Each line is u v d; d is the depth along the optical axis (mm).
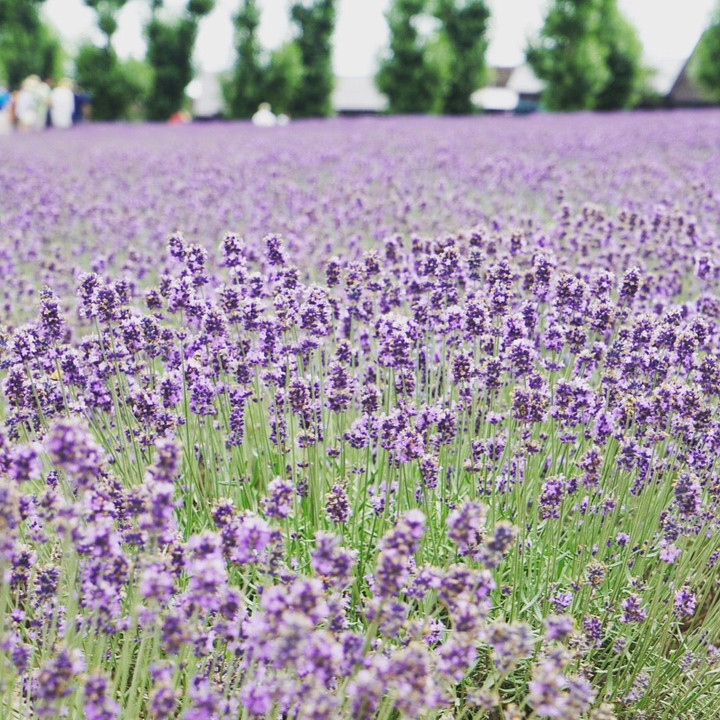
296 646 1723
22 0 44531
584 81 36438
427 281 3986
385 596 2012
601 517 3346
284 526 3137
